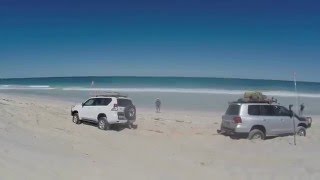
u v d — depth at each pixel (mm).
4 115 15688
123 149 13180
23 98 37156
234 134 16906
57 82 106312
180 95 53375
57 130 15227
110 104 18812
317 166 11367
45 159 9938
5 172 8109
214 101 44719
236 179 10023
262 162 12102
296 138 16844
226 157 12836
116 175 9555
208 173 10531
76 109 19844
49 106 25781
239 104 17094
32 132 13859
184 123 22172
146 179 9516
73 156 11055
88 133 15586
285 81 114750
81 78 121688
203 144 15242
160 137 16578
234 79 114562
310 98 53656
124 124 19297
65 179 8562
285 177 10195
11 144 10914
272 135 17234
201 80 113875
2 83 101875
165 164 11336
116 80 114250
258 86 93875
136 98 47531
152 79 117562
